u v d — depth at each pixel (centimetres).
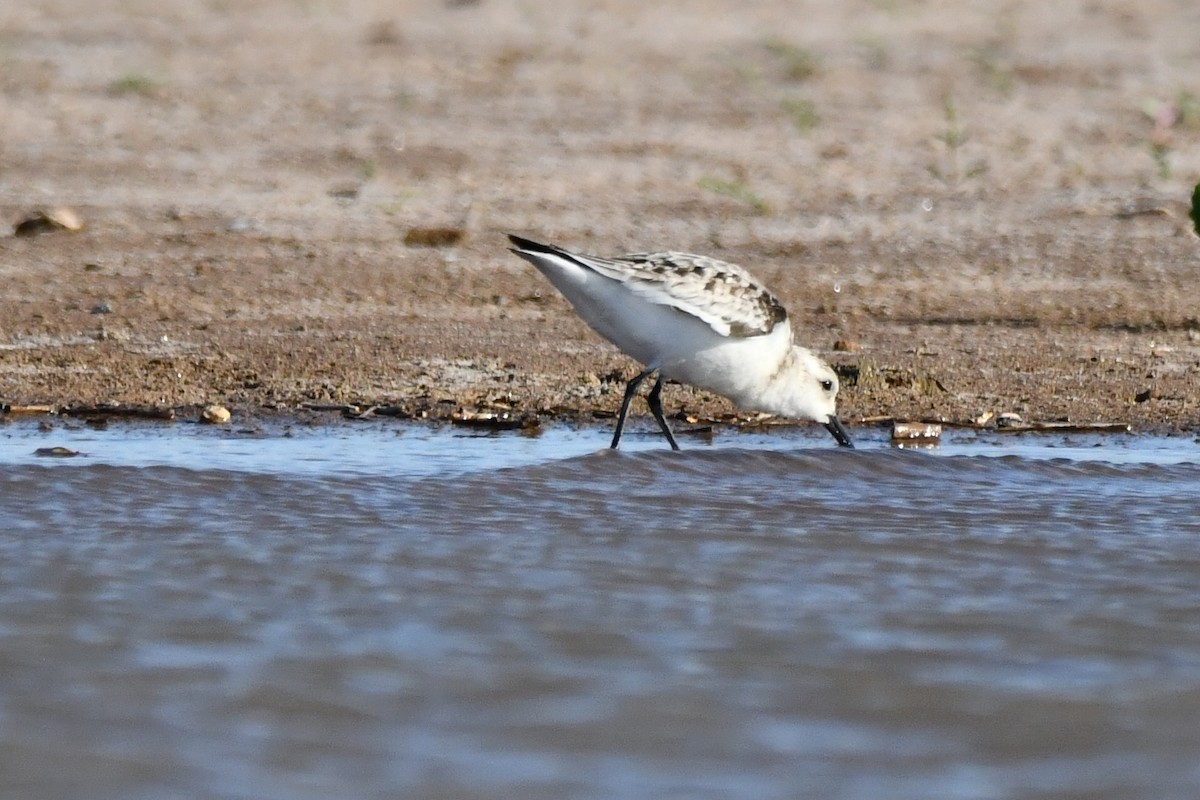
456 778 680
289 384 1441
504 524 1035
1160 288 1752
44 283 1738
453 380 1458
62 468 1141
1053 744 716
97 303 1675
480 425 1336
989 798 666
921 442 1296
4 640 823
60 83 2673
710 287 1217
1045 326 1628
